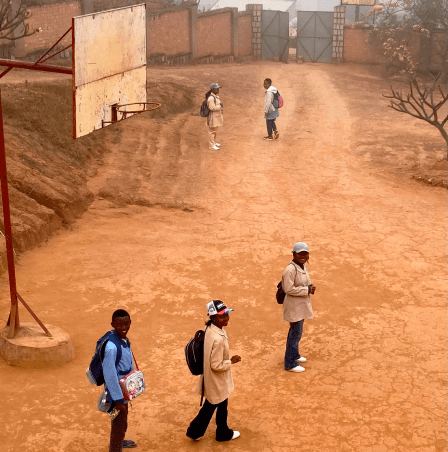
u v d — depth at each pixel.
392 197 16.62
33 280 11.05
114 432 6.30
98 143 18.12
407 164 19.50
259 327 10.03
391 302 10.94
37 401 7.66
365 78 35.44
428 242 13.69
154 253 12.61
